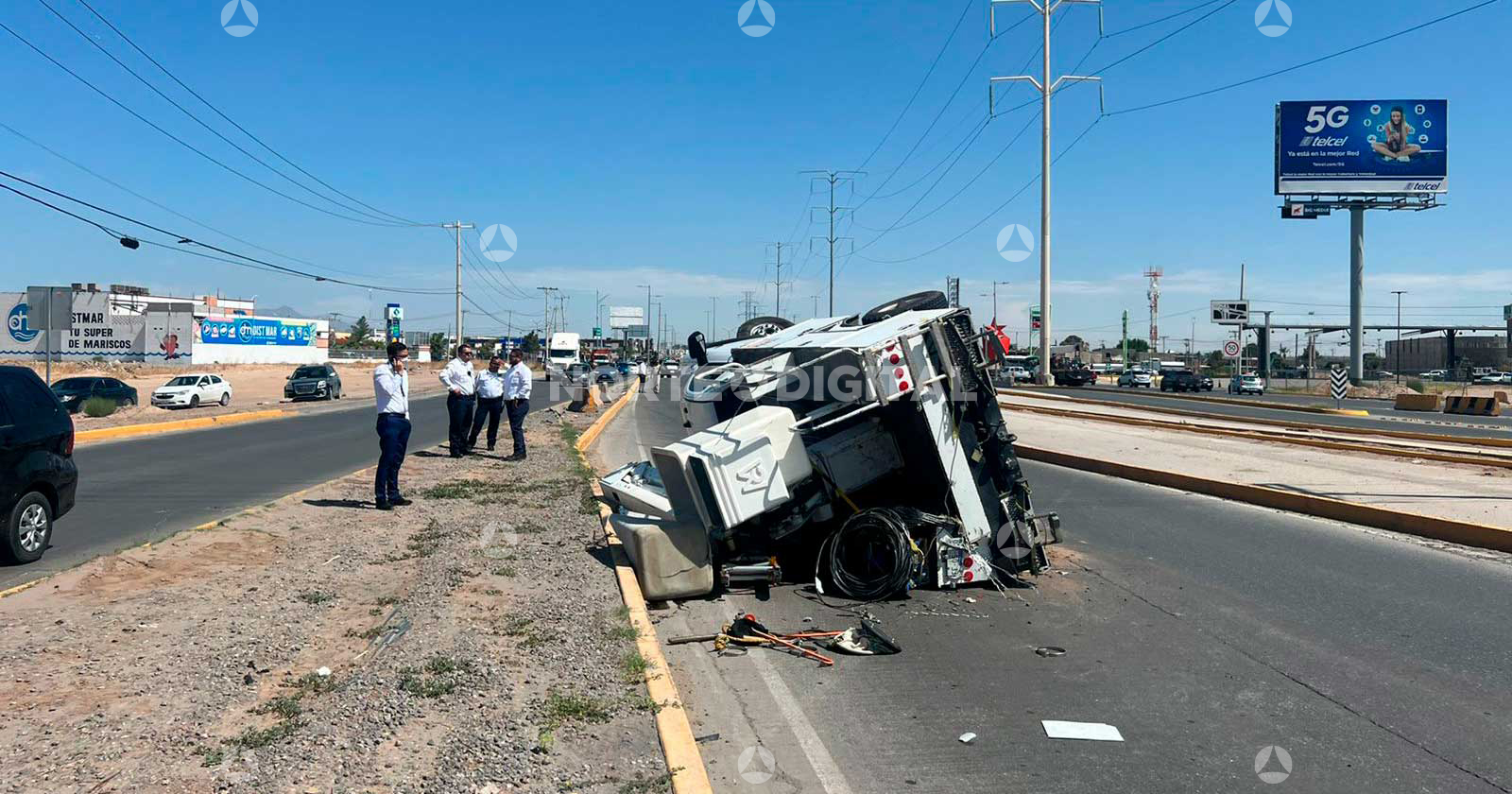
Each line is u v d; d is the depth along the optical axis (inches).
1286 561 370.6
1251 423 1069.1
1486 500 476.4
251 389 2187.5
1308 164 2313.0
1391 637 271.6
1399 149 2287.2
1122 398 1749.5
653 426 1082.1
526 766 170.4
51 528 358.6
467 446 714.8
